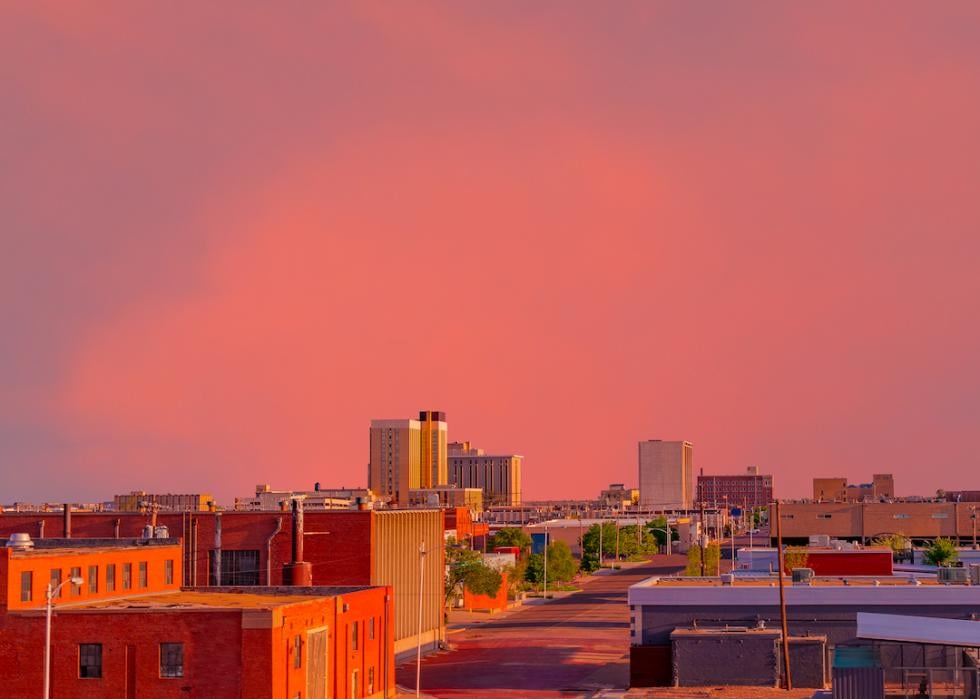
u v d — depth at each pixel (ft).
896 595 363.35
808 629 365.61
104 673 271.90
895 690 252.83
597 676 399.24
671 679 366.63
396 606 446.60
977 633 250.78
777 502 367.45
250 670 269.03
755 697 339.57
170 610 272.31
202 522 430.61
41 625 272.51
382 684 349.61
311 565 420.77
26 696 271.90
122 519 440.86
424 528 478.18
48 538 407.23
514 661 438.40
